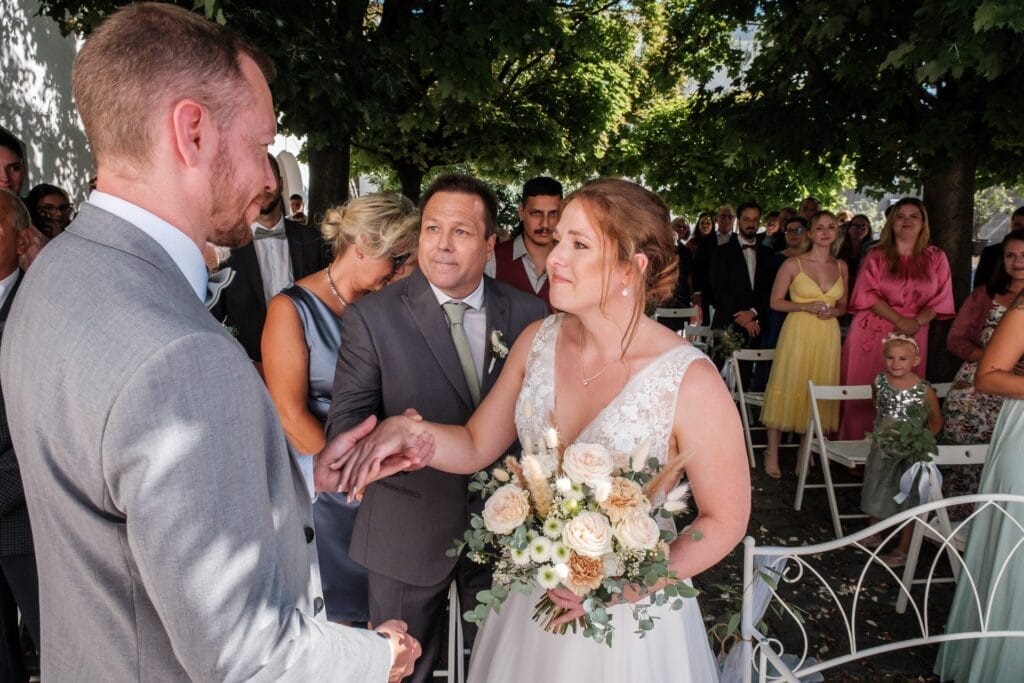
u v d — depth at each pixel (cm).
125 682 93
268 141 108
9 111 714
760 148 647
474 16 591
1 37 697
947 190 583
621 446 155
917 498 340
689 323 856
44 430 90
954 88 571
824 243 522
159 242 97
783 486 509
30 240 252
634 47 1227
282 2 495
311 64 476
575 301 158
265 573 93
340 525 253
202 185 100
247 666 89
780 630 325
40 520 94
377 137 910
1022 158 758
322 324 243
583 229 156
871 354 495
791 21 557
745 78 696
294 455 118
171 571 84
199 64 97
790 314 523
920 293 485
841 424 516
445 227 207
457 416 213
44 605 98
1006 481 258
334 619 254
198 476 86
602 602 142
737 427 155
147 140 96
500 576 151
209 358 89
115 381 85
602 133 1159
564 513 142
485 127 1029
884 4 507
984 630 227
